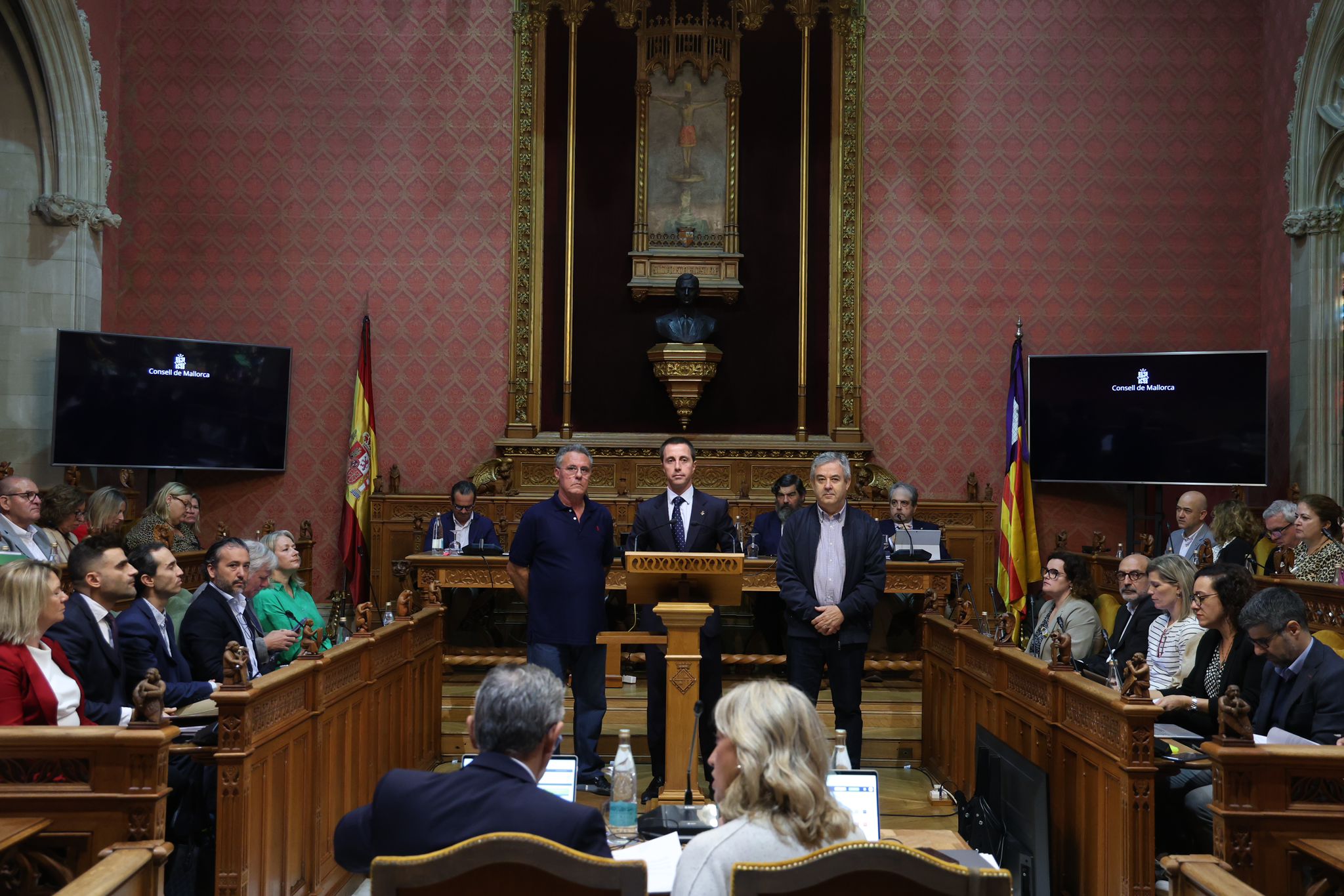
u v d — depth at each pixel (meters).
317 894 4.31
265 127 9.66
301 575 9.00
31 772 3.17
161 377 8.88
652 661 5.30
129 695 4.46
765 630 7.23
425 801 2.45
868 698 6.84
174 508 7.37
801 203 9.83
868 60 9.83
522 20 9.73
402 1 9.76
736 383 9.91
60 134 8.82
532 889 2.15
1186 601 5.21
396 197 9.71
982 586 9.45
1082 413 9.26
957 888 2.08
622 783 3.67
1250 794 3.19
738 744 2.28
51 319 8.84
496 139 9.75
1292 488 8.13
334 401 9.62
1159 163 9.75
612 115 9.95
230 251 9.60
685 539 5.46
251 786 3.66
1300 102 9.01
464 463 9.68
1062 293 9.74
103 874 2.66
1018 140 9.79
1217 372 8.92
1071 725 4.27
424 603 6.57
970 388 9.74
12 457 8.73
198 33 9.66
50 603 3.74
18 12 8.53
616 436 9.70
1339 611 6.00
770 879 2.06
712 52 9.94
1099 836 3.96
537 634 5.12
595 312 9.91
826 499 5.14
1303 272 8.95
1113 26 9.80
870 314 9.78
